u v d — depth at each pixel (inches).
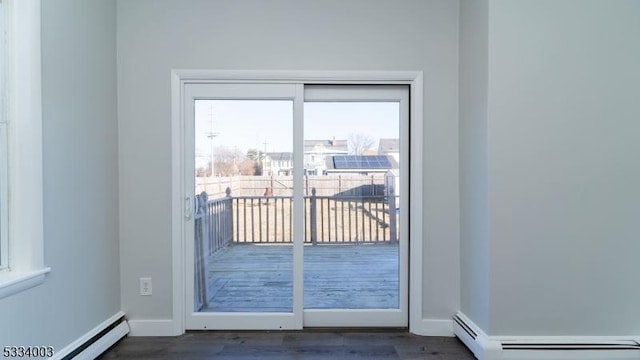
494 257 76.4
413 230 92.1
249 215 95.6
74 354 72.1
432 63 91.2
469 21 85.0
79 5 75.5
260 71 90.9
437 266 91.5
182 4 90.4
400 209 95.3
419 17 91.1
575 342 75.9
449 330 90.8
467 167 86.3
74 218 73.6
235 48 91.0
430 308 91.5
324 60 91.4
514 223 76.3
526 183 76.2
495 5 75.6
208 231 95.3
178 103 90.6
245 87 92.4
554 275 76.4
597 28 75.6
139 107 90.2
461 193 89.7
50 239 66.9
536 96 75.7
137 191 90.5
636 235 76.0
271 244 95.5
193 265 93.7
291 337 89.6
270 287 95.3
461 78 89.4
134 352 81.8
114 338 84.3
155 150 90.6
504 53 75.7
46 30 66.3
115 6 89.1
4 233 62.1
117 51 89.7
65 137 71.2
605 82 75.7
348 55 91.4
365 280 97.1
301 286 93.1
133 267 90.5
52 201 67.5
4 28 62.3
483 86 78.0
